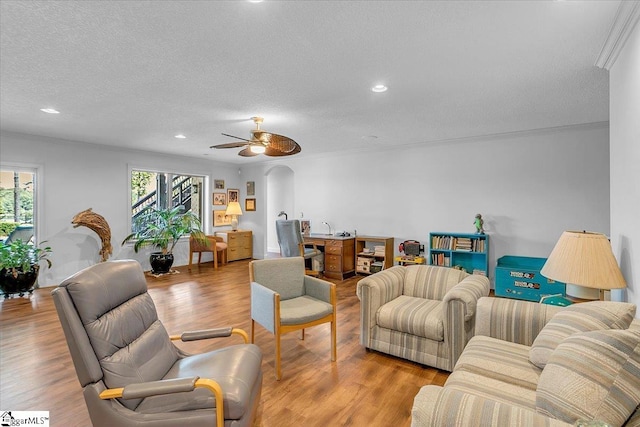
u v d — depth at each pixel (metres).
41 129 4.43
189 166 7.00
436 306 2.80
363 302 2.89
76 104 3.33
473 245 4.84
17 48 2.16
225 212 7.79
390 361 2.74
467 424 1.02
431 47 2.16
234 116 3.76
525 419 0.99
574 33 1.98
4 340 3.13
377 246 5.67
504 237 4.81
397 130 4.48
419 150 5.52
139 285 2.00
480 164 4.98
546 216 4.52
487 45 2.13
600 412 1.06
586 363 1.14
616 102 2.18
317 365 2.68
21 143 4.77
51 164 5.08
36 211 4.99
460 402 1.09
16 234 4.93
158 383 1.45
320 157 6.68
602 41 2.07
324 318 2.72
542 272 2.27
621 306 1.62
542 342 1.66
